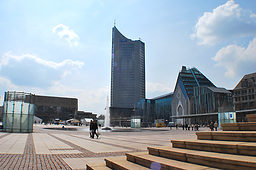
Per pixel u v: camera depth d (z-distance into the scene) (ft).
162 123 297.74
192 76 412.36
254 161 13.66
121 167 19.47
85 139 62.75
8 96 93.91
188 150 20.35
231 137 20.61
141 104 526.16
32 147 40.75
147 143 49.93
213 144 18.97
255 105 303.48
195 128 160.45
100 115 472.44
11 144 45.16
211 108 311.47
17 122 93.35
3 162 25.09
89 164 23.25
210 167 15.90
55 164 24.66
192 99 359.46
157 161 18.28
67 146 43.34
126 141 55.93
